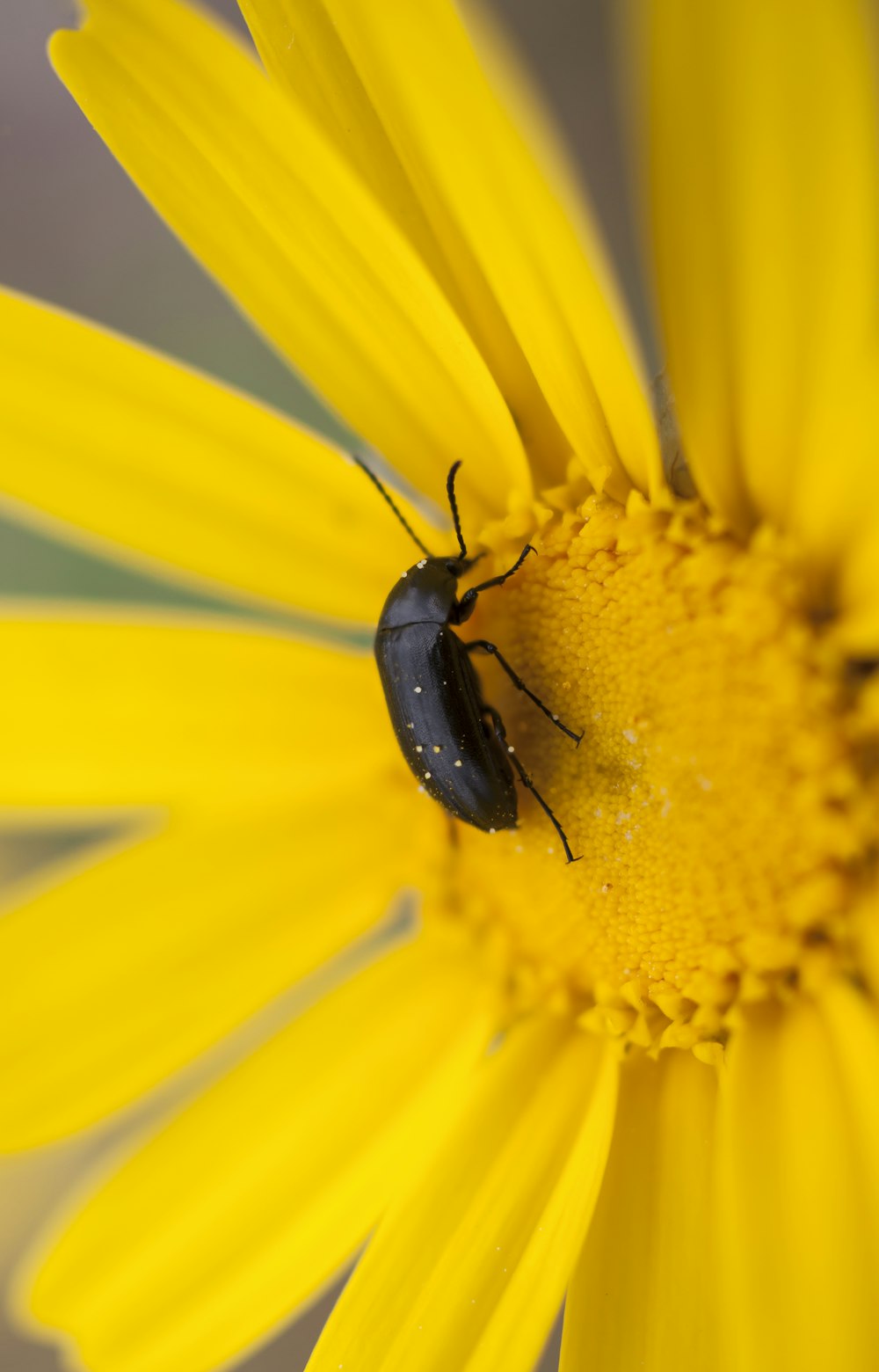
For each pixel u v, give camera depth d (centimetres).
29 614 9
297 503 9
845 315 7
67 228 12
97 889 9
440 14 7
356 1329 8
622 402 8
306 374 8
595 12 11
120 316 11
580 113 11
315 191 8
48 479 8
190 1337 8
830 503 8
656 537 8
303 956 9
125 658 9
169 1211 9
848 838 8
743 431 8
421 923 9
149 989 9
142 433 8
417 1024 9
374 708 9
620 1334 8
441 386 8
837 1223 8
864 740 8
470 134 7
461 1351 8
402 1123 9
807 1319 8
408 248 8
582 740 8
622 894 8
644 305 9
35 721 9
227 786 9
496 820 8
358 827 9
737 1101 8
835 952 8
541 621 8
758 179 7
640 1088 8
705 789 8
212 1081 9
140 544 9
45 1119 9
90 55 8
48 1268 8
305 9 8
